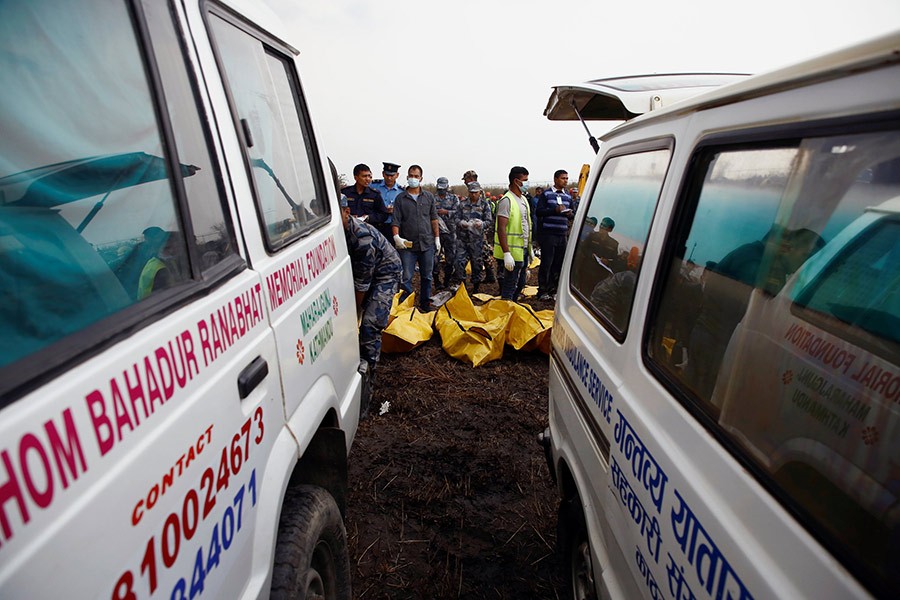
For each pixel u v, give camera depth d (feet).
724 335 3.94
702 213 4.48
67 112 3.26
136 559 2.87
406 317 18.19
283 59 7.57
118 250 3.46
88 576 2.51
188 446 3.45
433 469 11.24
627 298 5.73
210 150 4.67
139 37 3.92
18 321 2.65
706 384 4.00
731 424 3.62
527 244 23.88
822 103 3.22
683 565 3.73
